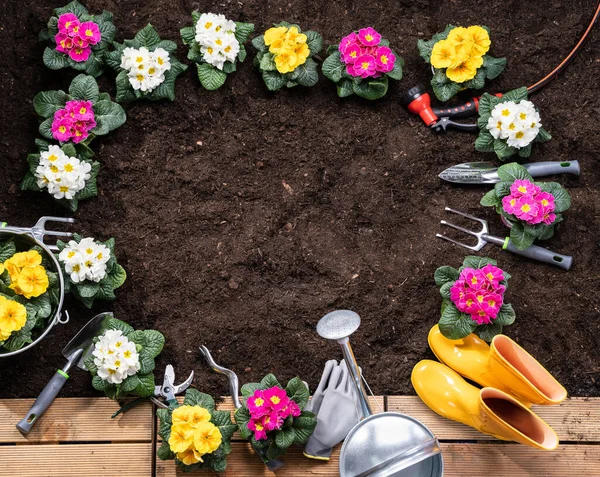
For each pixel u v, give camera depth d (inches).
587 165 86.0
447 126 85.7
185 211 84.0
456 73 84.4
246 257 83.4
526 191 80.7
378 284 83.6
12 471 79.4
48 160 80.2
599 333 83.2
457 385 80.2
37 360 81.7
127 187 84.1
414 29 87.7
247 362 82.6
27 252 78.4
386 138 85.7
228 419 78.7
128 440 80.4
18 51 85.2
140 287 83.1
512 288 83.7
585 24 87.9
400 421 76.1
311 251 83.7
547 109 86.7
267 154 85.0
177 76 85.4
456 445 80.9
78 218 83.5
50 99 82.8
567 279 84.0
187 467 78.3
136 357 78.4
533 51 87.4
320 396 80.4
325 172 84.8
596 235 84.7
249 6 87.0
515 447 80.7
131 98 84.0
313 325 83.0
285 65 83.3
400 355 83.0
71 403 80.9
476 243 84.7
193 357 82.4
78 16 84.4
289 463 80.1
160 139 84.7
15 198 83.5
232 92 85.4
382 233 84.5
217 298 83.2
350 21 87.5
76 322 82.7
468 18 87.9
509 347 77.9
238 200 84.4
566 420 81.6
